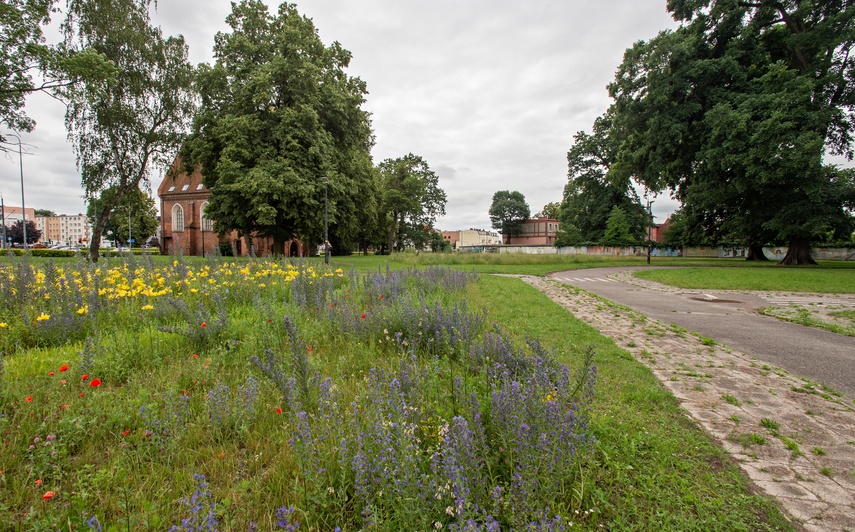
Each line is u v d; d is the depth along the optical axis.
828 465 3.00
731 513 2.44
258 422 3.21
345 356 4.73
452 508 1.94
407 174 62.06
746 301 12.60
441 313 5.70
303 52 26.70
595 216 56.09
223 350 4.67
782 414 3.88
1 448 2.72
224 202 25.34
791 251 29.72
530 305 9.88
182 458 2.78
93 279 7.32
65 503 2.32
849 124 25.97
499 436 2.79
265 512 2.25
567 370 3.57
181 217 59.69
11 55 16.44
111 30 21.83
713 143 24.89
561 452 2.38
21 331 5.25
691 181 31.20
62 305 5.84
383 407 3.01
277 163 24.33
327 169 26.03
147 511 2.21
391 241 66.25
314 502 2.28
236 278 8.63
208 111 26.41
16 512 2.24
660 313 10.09
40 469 2.53
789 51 26.98
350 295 8.09
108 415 3.17
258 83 24.20
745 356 5.96
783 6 26.61
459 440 2.28
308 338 5.25
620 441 3.17
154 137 24.81
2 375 3.57
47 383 3.71
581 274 23.94
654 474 2.79
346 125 28.36
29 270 7.23
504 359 4.15
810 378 5.08
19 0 16.73
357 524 2.19
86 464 2.61
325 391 3.17
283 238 29.80
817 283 17.30
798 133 21.83
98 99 21.83
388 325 5.52
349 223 32.34
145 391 3.50
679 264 33.22
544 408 2.65
